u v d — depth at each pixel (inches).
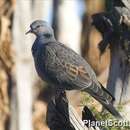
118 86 647.8
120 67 647.8
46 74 614.2
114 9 641.0
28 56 1012.5
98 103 652.1
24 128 1029.8
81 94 653.9
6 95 1007.6
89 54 1113.4
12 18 999.6
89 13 1144.8
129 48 643.5
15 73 1008.9
